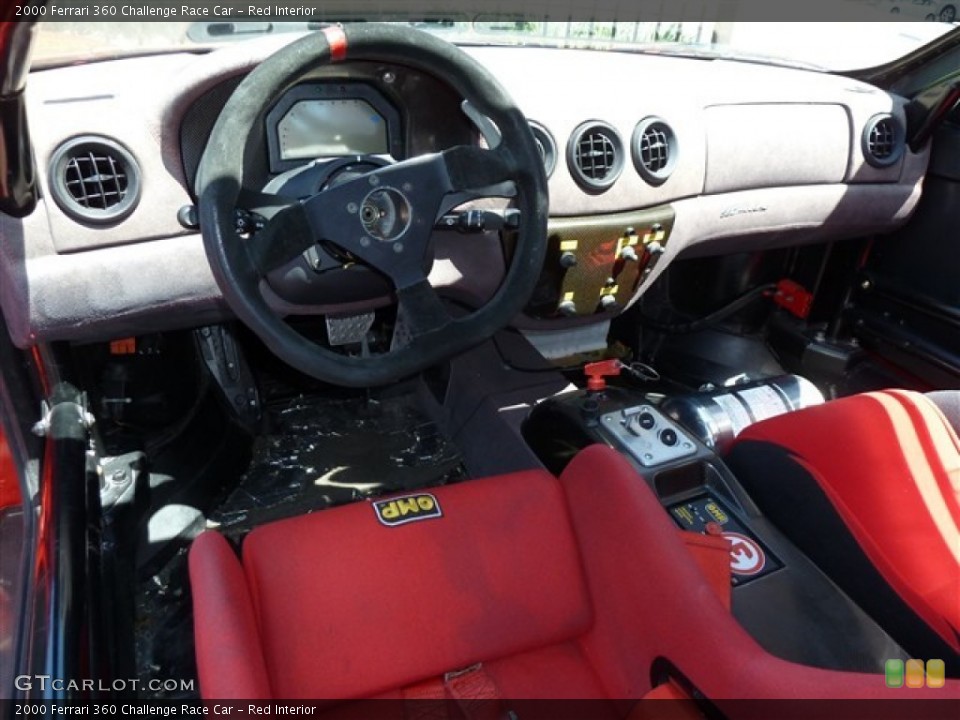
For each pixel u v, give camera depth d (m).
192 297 1.25
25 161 0.98
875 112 1.76
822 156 1.73
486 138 1.19
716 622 0.90
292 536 1.05
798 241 1.93
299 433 1.90
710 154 1.59
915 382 1.96
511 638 1.07
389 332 1.89
